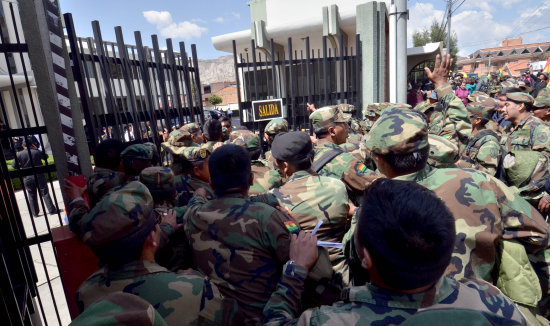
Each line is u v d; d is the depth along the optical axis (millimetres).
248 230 1605
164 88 3961
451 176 1504
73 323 685
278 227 1613
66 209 2689
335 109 2891
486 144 3566
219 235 1634
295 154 2109
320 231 1995
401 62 6625
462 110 2592
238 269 1604
